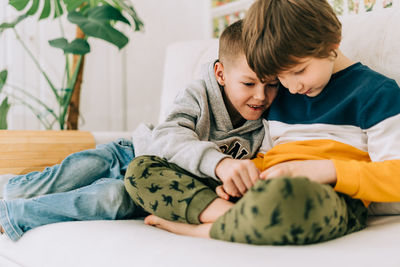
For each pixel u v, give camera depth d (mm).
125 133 1370
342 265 435
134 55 2490
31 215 753
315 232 492
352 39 938
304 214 465
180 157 745
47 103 2135
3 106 1576
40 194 940
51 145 1171
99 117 2395
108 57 2410
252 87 843
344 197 642
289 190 459
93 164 1010
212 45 1335
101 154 1034
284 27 679
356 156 742
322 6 703
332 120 774
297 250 476
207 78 944
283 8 693
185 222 632
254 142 954
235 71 853
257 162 901
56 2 1652
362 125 731
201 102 905
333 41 698
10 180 958
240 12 2229
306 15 678
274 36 689
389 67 864
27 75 2086
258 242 501
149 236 591
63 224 719
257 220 475
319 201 478
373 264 444
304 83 717
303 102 843
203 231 594
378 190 621
